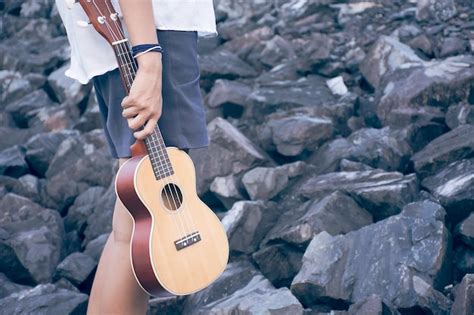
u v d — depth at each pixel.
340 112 4.46
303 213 3.68
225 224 3.64
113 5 2.43
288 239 3.49
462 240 3.27
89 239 4.11
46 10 6.92
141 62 2.29
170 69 2.41
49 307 3.38
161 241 2.36
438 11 5.16
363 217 3.60
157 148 2.38
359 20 5.38
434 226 3.20
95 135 4.79
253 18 5.88
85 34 2.41
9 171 4.77
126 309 2.46
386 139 4.03
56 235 4.02
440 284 3.12
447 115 4.13
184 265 2.38
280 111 4.59
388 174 3.74
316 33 5.39
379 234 3.25
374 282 3.11
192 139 2.45
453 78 4.24
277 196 3.92
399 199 3.54
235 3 5.95
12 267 3.84
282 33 5.48
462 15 5.13
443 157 3.77
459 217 3.41
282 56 5.27
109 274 2.45
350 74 4.95
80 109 5.44
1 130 5.33
